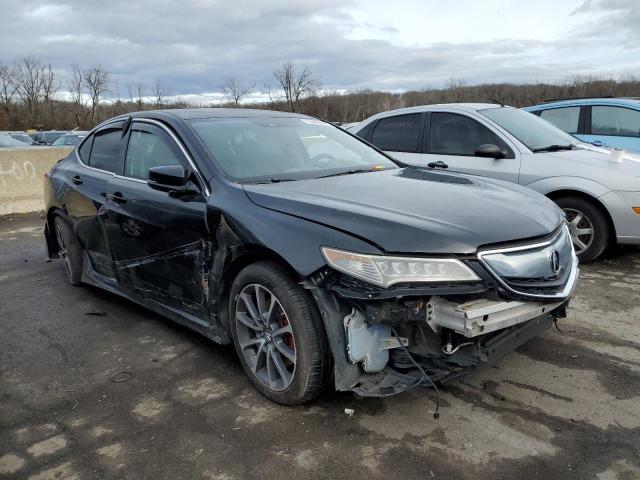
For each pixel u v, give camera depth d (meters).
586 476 2.36
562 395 3.01
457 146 6.07
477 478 2.36
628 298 4.46
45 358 3.69
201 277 3.35
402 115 6.66
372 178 3.52
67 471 2.49
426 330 2.59
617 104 7.67
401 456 2.52
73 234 4.88
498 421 2.77
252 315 3.04
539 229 2.74
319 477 2.40
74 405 3.06
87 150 4.92
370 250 2.51
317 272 2.61
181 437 2.71
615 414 2.81
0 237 7.73
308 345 2.71
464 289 2.42
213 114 4.06
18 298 4.93
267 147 3.81
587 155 5.57
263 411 2.92
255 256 2.99
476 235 2.53
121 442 2.70
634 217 5.06
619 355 3.46
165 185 3.34
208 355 3.64
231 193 3.18
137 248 3.90
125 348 3.80
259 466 2.48
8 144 18.83
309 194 3.05
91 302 4.77
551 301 2.65
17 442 2.73
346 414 2.86
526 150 5.62
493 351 2.65
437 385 3.11
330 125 4.62
